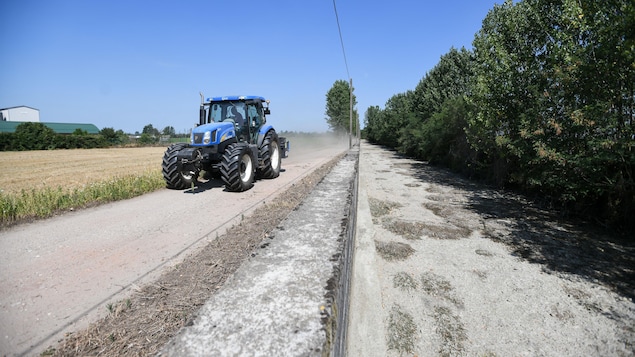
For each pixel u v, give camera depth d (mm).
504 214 5586
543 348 2117
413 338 2209
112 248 3625
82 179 10250
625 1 4117
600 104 4223
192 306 2127
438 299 2721
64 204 5629
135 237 4012
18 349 1842
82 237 4043
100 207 5762
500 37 7176
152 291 2441
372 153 23656
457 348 2113
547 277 3139
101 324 2000
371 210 5750
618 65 4184
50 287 2686
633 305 2635
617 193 4629
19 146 33344
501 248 3924
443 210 5863
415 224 4883
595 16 4734
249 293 1247
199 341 958
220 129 7293
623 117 4344
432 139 13766
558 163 4828
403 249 3828
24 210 5113
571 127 4797
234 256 3004
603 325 2363
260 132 8828
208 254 3131
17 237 4070
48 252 3527
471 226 4859
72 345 1802
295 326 1028
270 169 8945
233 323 1045
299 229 2135
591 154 4629
